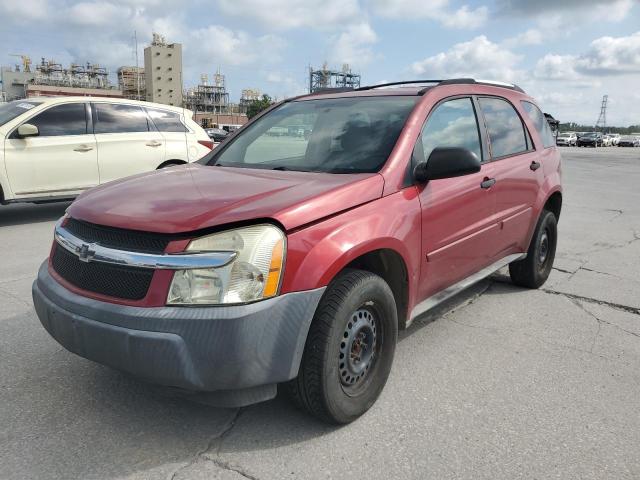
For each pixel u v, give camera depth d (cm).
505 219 439
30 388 320
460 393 327
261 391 253
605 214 1068
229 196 271
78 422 287
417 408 308
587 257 692
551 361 375
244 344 237
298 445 271
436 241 346
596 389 336
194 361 236
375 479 246
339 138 354
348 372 284
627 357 385
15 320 423
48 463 252
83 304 255
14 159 776
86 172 839
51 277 285
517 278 534
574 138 6166
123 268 249
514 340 411
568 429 290
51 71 14900
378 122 354
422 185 334
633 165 2584
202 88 16700
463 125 401
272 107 441
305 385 268
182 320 234
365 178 302
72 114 835
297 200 265
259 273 241
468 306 486
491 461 262
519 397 324
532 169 480
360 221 283
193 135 963
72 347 264
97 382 329
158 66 14325
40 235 737
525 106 512
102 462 254
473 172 315
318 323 262
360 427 288
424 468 255
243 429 283
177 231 240
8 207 988
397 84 432
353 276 278
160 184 307
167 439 273
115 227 256
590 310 482
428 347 393
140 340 237
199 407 304
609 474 254
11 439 270
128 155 877
